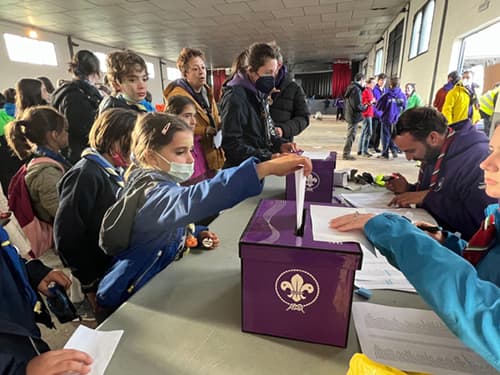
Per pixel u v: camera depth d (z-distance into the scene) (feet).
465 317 1.21
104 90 10.37
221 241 2.99
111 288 2.48
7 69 20.35
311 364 1.60
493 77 11.78
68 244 3.34
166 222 2.08
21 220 4.61
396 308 2.02
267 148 5.17
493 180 1.53
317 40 31.86
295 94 6.50
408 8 19.90
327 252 1.50
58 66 24.08
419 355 1.65
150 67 37.55
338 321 1.65
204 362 1.61
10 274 2.07
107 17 20.57
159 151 2.38
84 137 6.56
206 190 1.93
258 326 1.77
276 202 2.22
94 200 3.33
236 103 4.61
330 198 3.67
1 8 17.62
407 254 1.43
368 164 14.96
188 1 18.45
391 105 15.57
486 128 11.25
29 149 4.83
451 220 3.54
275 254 1.56
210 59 42.47
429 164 4.11
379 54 31.94
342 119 42.22
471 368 1.57
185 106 4.67
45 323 2.53
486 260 1.77
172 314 1.98
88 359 1.59
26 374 1.49
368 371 1.23
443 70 14.14
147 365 1.59
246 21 23.35
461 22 12.43
